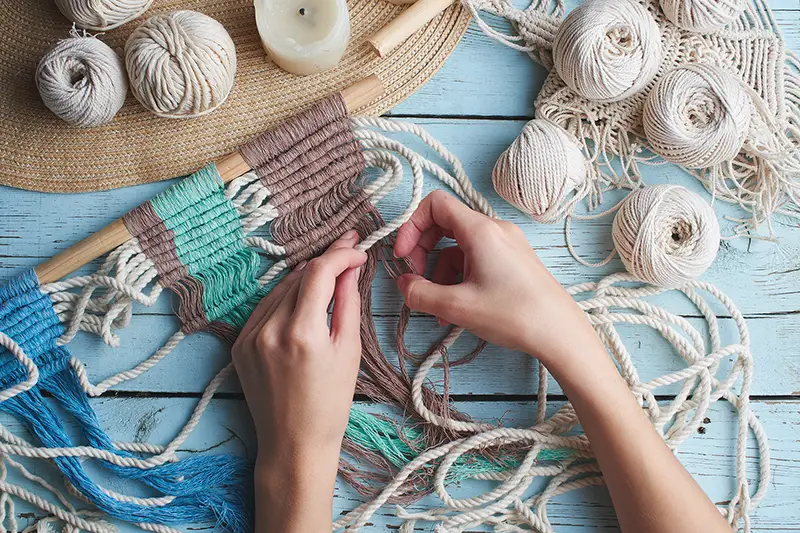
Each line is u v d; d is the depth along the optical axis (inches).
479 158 38.8
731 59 38.3
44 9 37.3
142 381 37.0
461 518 36.5
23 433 36.6
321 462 33.3
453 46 38.7
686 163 36.7
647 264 36.2
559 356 33.3
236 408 37.3
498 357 38.5
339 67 38.2
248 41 38.0
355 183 38.0
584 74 34.9
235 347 35.1
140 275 35.9
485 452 37.4
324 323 32.5
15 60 37.2
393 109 38.7
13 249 36.8
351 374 33.7
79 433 36.8
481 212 38.2
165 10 37.7
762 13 38.9
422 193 38.7
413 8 37.1
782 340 39.0
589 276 38.8
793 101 38.8
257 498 34.4
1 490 36.0
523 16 38.3
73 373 36.1
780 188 38.5
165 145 37.2
